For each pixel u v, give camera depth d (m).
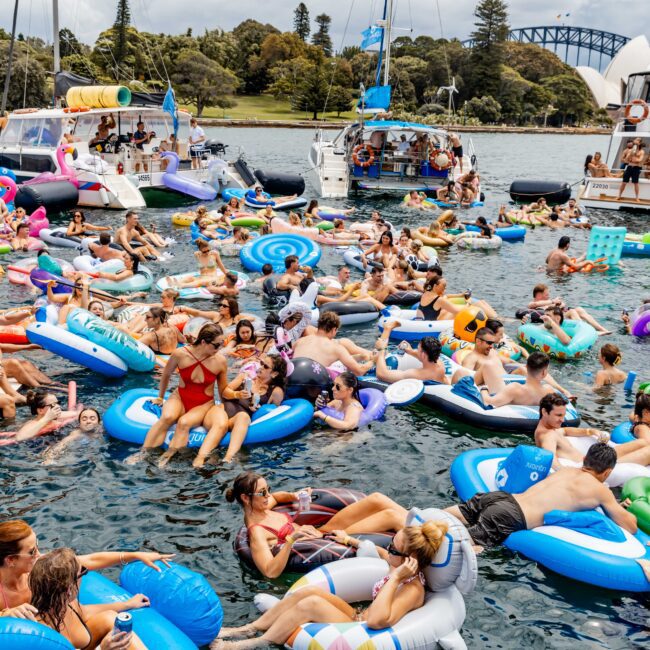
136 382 9.45
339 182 28.23
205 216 19.41
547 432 7.10
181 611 4.65
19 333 10.43
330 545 5.62
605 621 5.24
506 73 126.62
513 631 5.13
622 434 7.60
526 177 38.97
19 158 24.06
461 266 16.95
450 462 7.56
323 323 9.27
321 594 4.85
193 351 7.59
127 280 13.76
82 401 8.77
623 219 24.45
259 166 38.56
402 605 4.65
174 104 25.67
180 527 6.27
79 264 14.18
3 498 6.62
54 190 21.80
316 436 8.02
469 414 8.38
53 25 28.09
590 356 10.96
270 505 5.94
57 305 11.14
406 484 7.10
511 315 13.05
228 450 7.45
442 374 9.19
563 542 5.73
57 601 4.02
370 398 8.73
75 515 6.39
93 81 27.89
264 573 5.51
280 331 9.92
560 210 22.94
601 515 5.93
